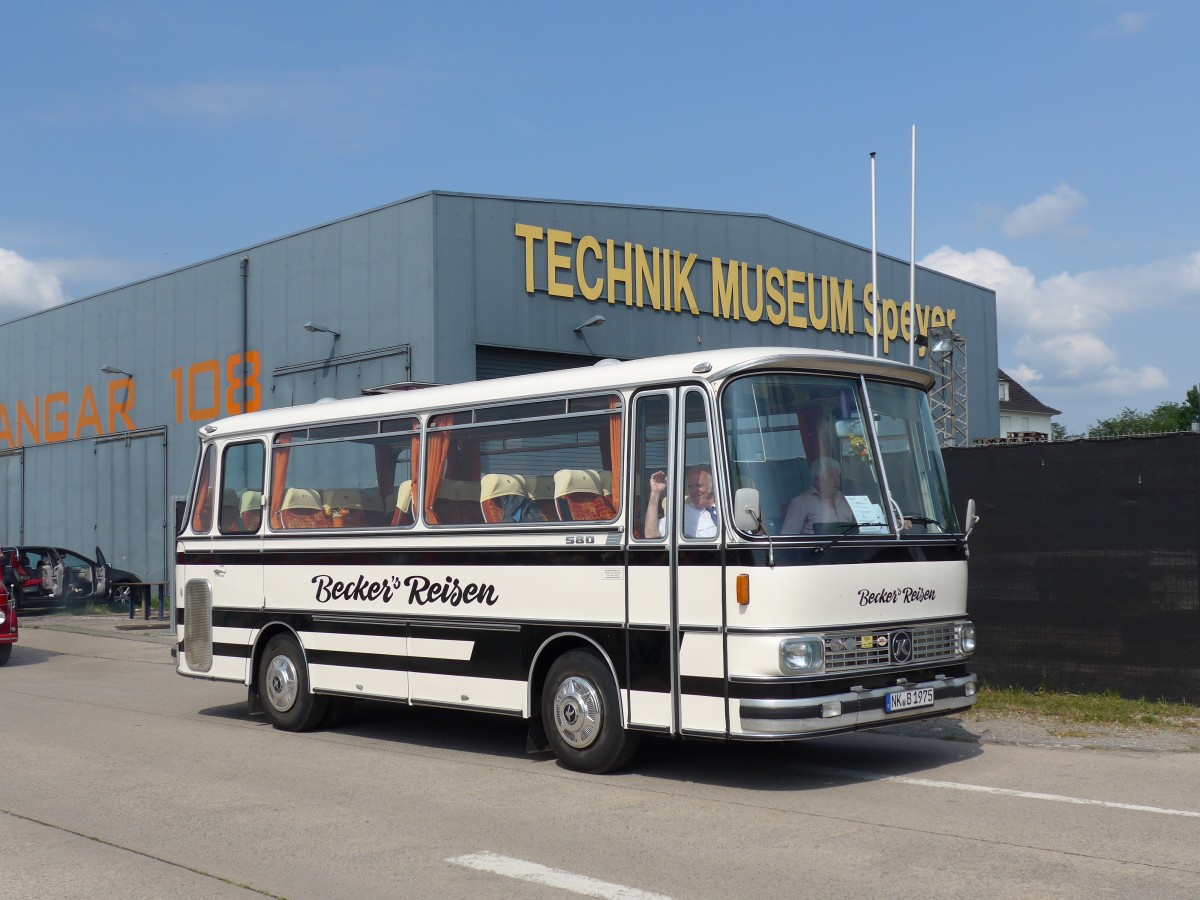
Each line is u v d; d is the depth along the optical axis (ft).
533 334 85.51
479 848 22.94
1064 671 39.45
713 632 27.25
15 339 122.21
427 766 31.83
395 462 35.83
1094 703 37.65
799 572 26.68
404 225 81.51
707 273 99.45
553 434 31.50
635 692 28.81
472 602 32.86
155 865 22.04
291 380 89.40
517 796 27.68
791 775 29.76
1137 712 36.68
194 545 42.01
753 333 103.50
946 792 27.53
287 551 38.52
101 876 21.33
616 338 91.50
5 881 21.07
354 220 84.94
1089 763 30.94
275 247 91.15
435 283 79.46
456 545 33.37
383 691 35.29
